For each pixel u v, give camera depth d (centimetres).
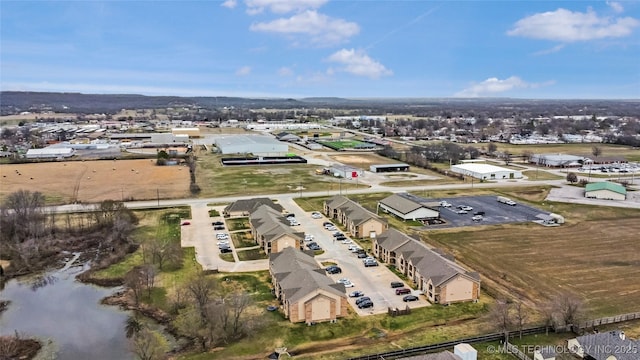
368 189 15962
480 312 7125
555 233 10994
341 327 6669
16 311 7500
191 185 15888
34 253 9769
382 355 5841
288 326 6688
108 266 9194
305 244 10081
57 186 15988
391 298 7594
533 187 16450
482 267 8869
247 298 6769
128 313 7338
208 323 6438
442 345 6038
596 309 7156
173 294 7781
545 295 7675
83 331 6812
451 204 13825
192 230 11212
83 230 11281
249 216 11800
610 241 10400
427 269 7806
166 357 5959
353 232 10862
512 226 11556
